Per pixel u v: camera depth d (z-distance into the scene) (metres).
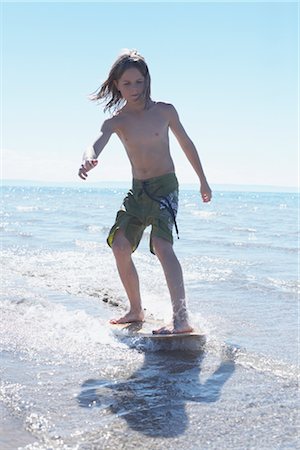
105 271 6.48
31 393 2.60
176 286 3.62
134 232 3.94
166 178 3.84
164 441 2.12
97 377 2.85
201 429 2.24
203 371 2.98
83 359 3.15
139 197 3.88
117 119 3.85
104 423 2.28
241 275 6.61
